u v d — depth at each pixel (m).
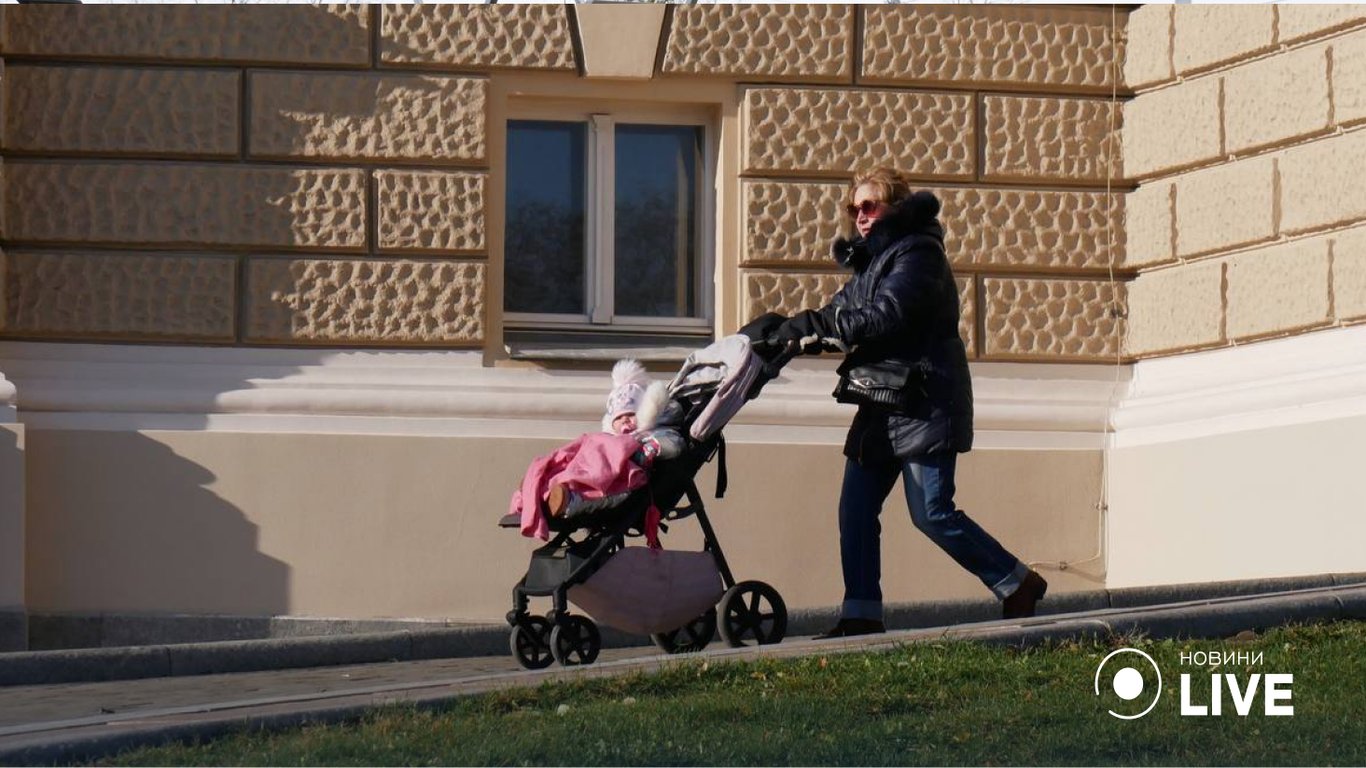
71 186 23.81
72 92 23.84
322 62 24.25
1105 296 25.75
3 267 23.56
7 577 22.41
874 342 18.47
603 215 25.34
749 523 24.41
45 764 13.02
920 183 25.36
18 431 22.59
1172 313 25.12
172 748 13.34
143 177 23.92
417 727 13.62
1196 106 24.81
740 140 25.06
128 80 23.94
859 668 15.27
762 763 12.52
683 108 25.48
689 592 18.11
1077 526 25.27
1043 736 13.30
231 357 24.02
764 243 24.94
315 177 24.19
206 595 23.36
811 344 18.41
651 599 17.95
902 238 18.55
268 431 23.61
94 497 23.31
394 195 24.30
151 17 24.02
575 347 25.02
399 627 23.58
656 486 18.08
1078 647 16.39
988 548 18.34
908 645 16.06
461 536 23.80
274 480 23.58
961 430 18.42
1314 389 22.88
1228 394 23.98
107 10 23.95
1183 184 25.09
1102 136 25.83
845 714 13.83
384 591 23.61
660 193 25.62
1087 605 21.97
